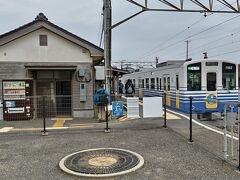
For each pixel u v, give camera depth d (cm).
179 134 905
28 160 646
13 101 1366
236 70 1534
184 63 1497
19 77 1430
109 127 1056
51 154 693
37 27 1423
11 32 1408
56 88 1466
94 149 724
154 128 1018
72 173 543
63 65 1434
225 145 621
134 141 819
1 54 1420
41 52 1452
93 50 1479
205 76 1505
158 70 1959
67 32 1457
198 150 711
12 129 1066
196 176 530
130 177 529
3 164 620
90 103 1480
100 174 534
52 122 1270
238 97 1533
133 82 2852
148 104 1066
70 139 859
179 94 1561
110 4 1298
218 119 1453
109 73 1318
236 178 519
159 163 609
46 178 533
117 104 1251
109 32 1305
